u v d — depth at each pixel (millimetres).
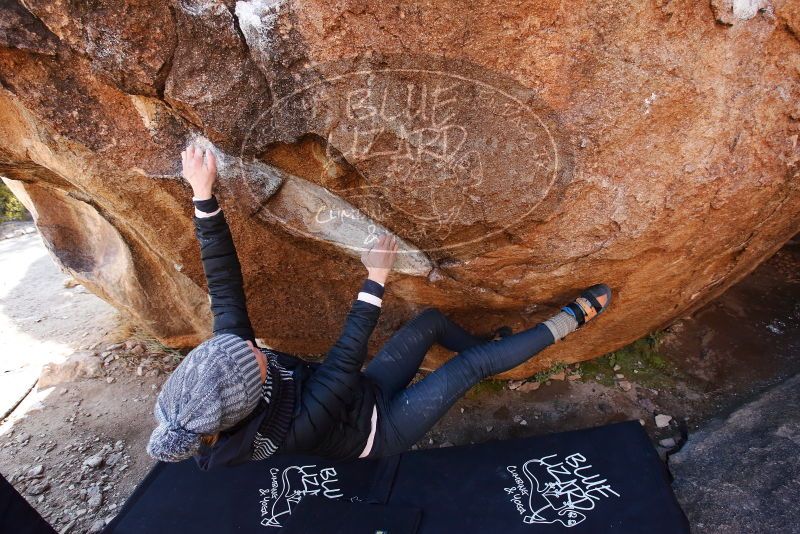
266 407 1200
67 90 1292
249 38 1155
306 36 1121
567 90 1158
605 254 1428
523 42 1097
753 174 1333
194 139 1380
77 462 2076
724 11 1112
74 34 1165
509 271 1537
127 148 1395
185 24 1152
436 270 1589
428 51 1108
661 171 1275
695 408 2043
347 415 1404
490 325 1957
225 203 1500
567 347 2068
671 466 1789
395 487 1765
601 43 1114
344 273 1768
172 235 1664
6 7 1137
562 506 1625
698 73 1171
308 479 1843
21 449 2141
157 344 2689
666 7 1090
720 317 2398
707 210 1370
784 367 2107
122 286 2361
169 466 1933
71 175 1521
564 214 1343
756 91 1229
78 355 2604
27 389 2479
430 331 1753
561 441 1828
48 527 1402
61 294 3457
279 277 1859
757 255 1909
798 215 1719
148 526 1746
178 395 1023
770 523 1521
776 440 1722
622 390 2148
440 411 1570
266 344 2307
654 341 2289
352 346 1338
